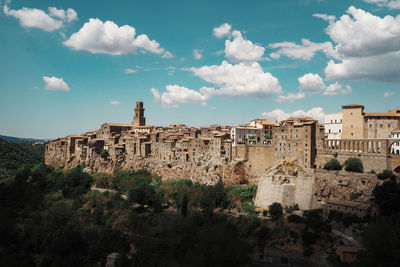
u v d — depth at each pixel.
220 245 118.19
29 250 135.38
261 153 177.62
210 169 185.00
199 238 125.88
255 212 151.62
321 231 119.69
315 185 148.12
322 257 108.62
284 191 154.50
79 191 192.88
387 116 156.00
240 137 197.38
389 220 102.19
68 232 136.00
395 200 109.44
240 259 114.38
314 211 137.88
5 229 144.62
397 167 136.12
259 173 176.62
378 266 86.00
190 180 195.00
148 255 127.88
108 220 158.50
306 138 158.75
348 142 155.62
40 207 172.88
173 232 138.00
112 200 179.00
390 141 138.00
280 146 169.88
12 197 179.38
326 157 157.12
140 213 164.12
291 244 119.88
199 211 155.00
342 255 99.50
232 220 139.62
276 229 128.38
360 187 132.00
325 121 182.38
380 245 89.19
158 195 178.88
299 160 161.00
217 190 165.12
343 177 138.88
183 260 122.44
